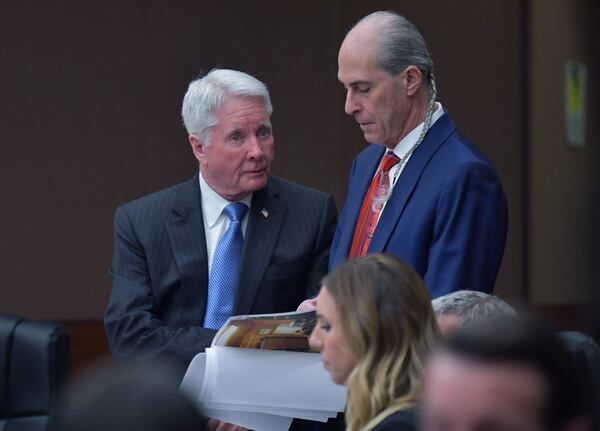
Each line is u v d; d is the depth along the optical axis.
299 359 6.91
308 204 8.38
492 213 7.16
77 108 16.34
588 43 19.69
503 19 18.75
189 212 8.17
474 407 2.89
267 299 8.06
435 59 18.14
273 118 17.12
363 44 7.30
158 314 8.13
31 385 7.30
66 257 16.41
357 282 5.52
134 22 16.50
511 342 2.90
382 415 5.28
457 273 7.01
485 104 18.64
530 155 19.00
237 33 16.89
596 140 19.80
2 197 16.14
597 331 19.55
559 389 2.87
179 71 16.70
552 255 19.44
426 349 5.44
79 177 16.41
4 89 16.06
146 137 16.64
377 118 7.34
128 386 2.77
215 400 6.91
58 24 16.20
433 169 7.27
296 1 17.14
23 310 16.28
